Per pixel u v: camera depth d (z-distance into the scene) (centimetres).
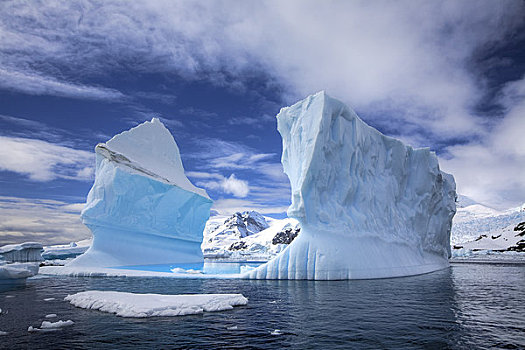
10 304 1296
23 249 3741
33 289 1731
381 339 821
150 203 3619
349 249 2027
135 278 2222
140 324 964
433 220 3139
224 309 1159
